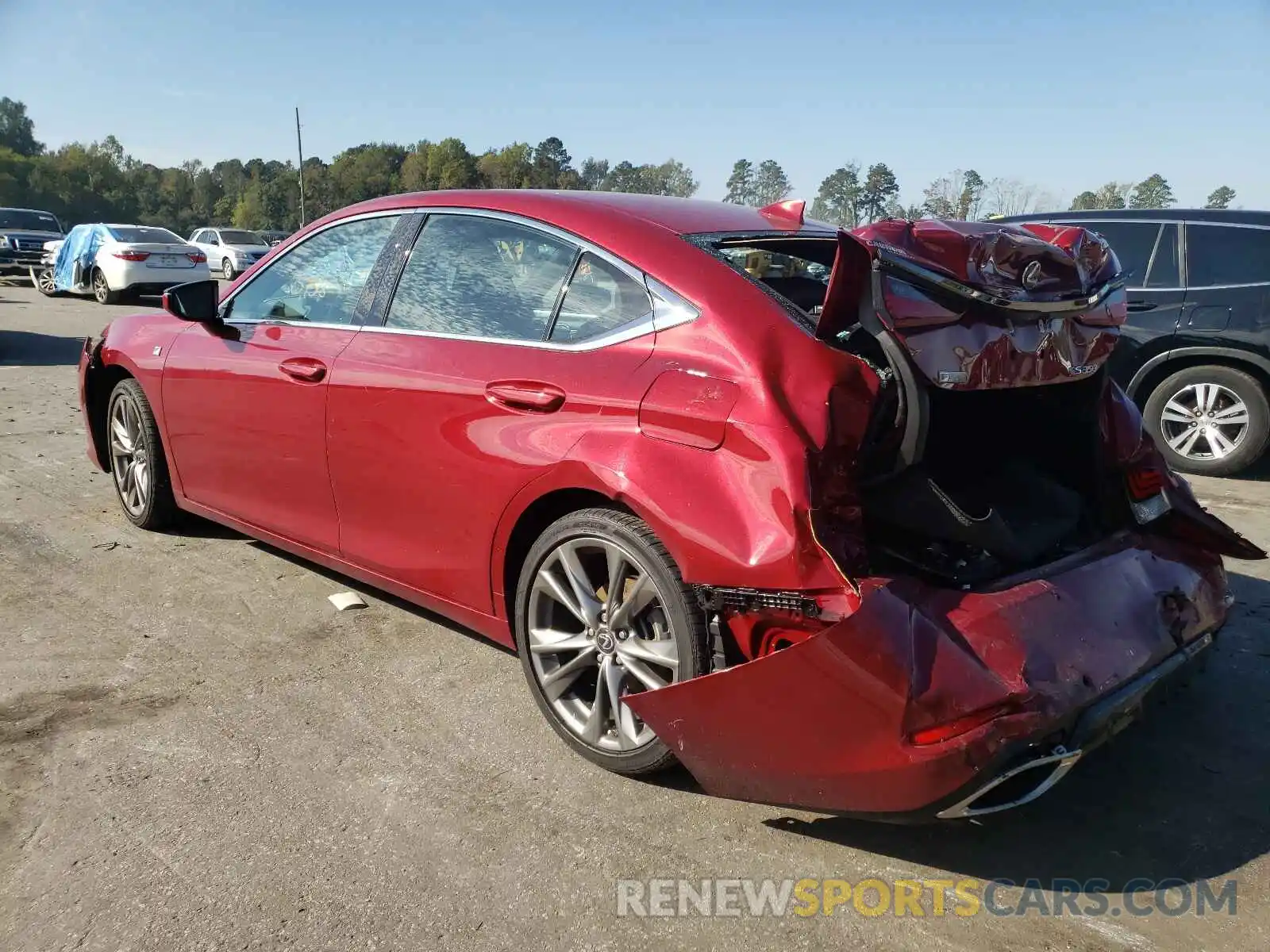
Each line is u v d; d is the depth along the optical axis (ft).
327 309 12.23
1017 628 7.74
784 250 10.62
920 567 8.29
